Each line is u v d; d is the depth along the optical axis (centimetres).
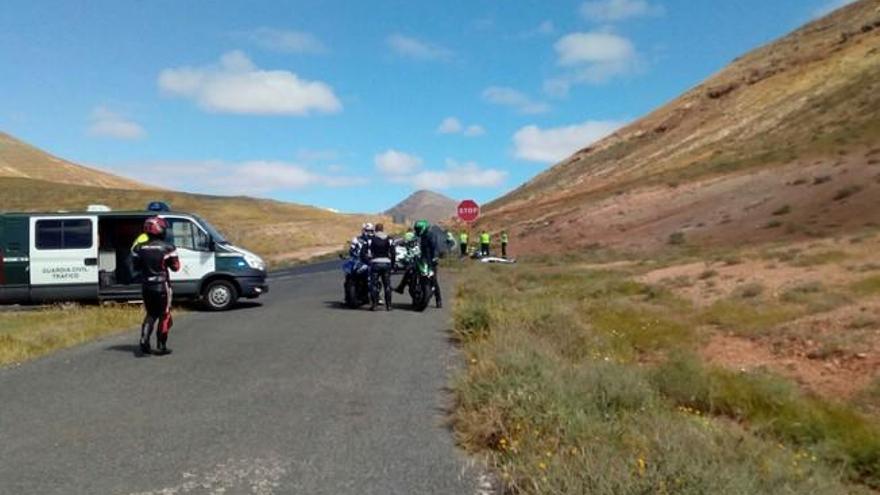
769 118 7844
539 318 1300
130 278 1836
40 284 1783
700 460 533
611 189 7362
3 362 1064
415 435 680
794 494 581
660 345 1379
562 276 2642
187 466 597
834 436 852
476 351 1006
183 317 1606
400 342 1204
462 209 3728
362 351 1123
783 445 815
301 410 774
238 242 9219
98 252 1806
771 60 10394
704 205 4962
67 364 1039
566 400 714
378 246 1662
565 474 505
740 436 721
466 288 2108
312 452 632
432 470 584
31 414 765
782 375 1134
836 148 5119
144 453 632
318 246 9388
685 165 7475
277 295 2177
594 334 1331
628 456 538
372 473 579
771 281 1947
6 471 589
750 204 4562
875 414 964
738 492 503
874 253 2191
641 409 761
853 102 6406
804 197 4291
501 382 757
